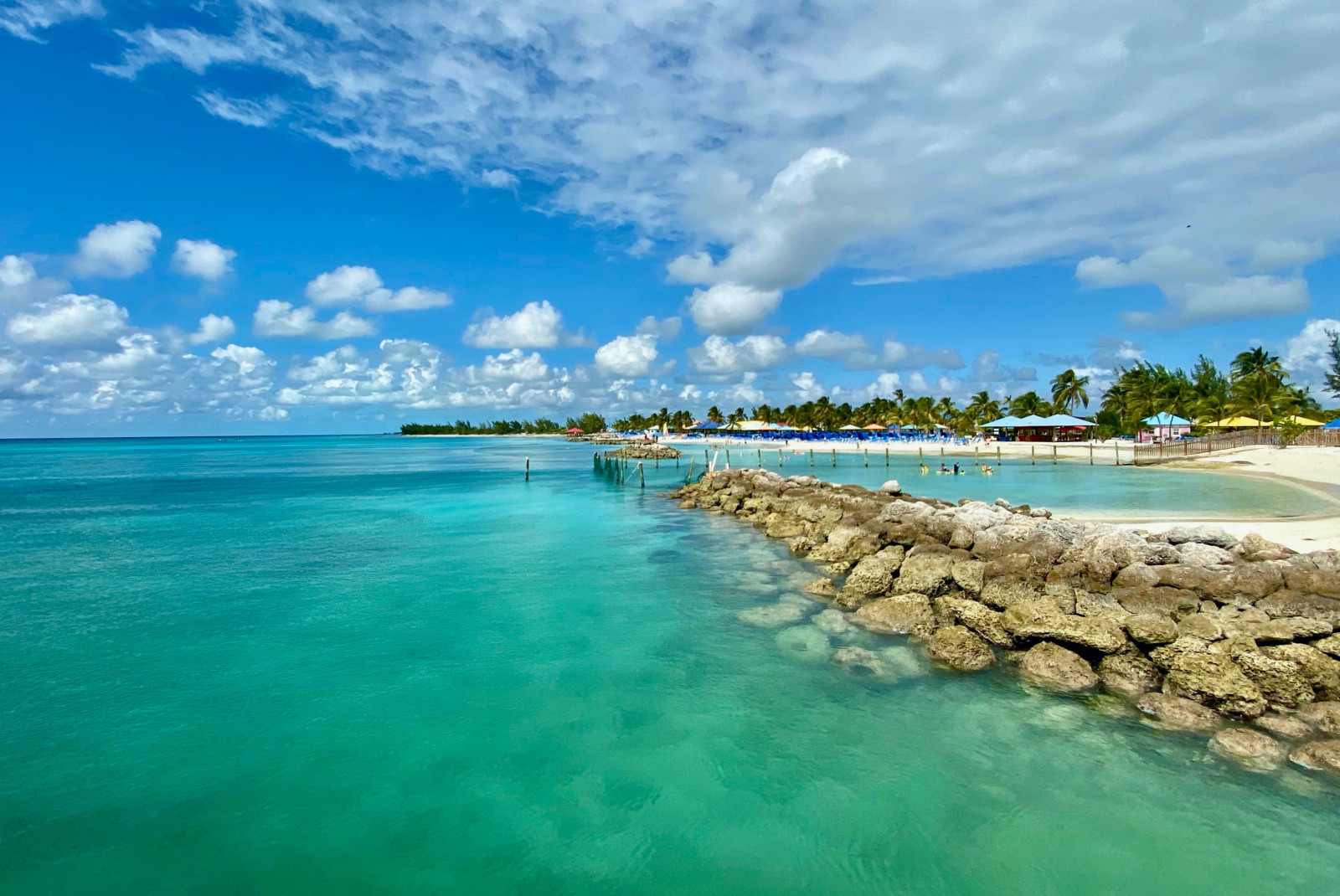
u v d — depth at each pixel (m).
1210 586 12.49
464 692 12.04
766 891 7.21
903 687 11.73
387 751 10.07
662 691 11.91
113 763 9.76
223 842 8.07
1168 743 9.70
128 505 40.44
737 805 8.69
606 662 13.24
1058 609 12.78
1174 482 41.00
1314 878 7.19
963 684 11.74
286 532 29.36
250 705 11.61
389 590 18.84
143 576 20.72
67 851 7.89
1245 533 19.03
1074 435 92.94
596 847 7.94
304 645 14.45
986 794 8.73
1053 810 8.38
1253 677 10.36
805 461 75.25
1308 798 8.38
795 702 11.35
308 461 97.31
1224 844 7.71
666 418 188.00
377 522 32.47
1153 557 14.15
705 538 26.64
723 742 10.17
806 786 9.02
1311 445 57.75
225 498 44.22
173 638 14.91
